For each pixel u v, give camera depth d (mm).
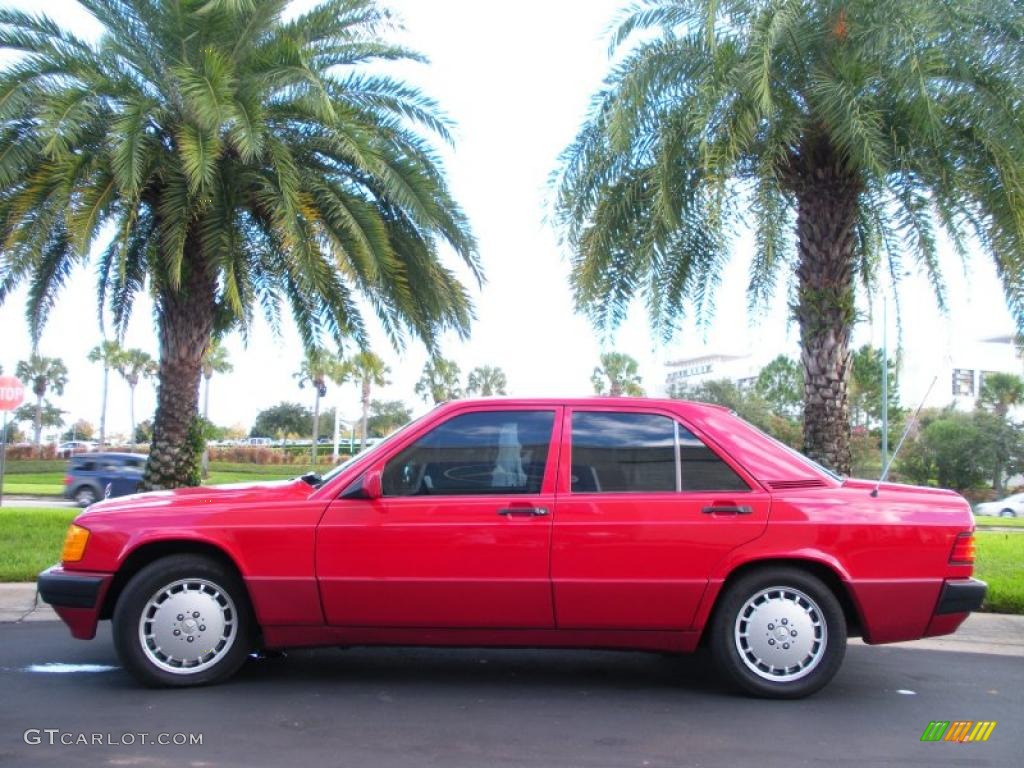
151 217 11867
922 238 9758
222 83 10242
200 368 12484
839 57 9414
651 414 5594
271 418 87562
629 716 5059
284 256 12062
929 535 5328
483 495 5379
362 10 12141
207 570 5359
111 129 10250
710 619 5363
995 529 25703
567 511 5301
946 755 4492
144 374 74688
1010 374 53219
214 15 10711
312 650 6504
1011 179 9125
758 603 5340
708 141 9305
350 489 5375
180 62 10992
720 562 5254
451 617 5281
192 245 12031
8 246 10242
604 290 11680
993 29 9148
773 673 5320
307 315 13641
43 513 13844
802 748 4566
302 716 4953
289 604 5273
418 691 5492
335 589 5258
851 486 5547
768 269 9547
